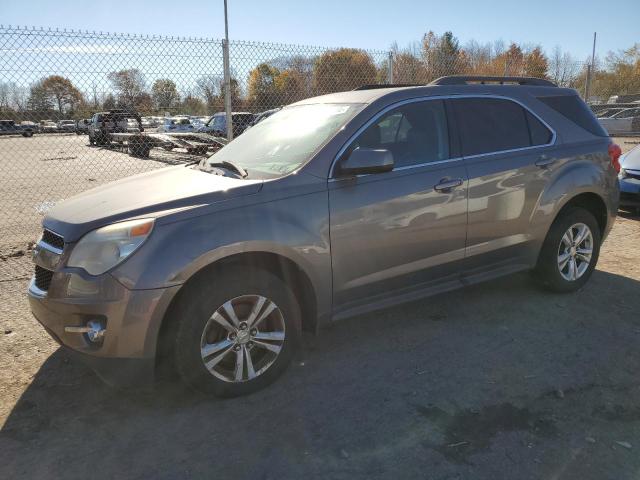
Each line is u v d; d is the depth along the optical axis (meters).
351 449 2.68
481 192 3.95
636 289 4.85
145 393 3.23
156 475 2.52
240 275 3.03
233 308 3.04
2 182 13.31
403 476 2.47
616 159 4.82
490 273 4.22
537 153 4.29
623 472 2.47
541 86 4.66
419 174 3.68
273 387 3.28
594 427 2.82
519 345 3.79
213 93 8.44
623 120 25.69
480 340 3.88
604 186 4.67
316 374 3.44
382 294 3.67
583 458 2.57
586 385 3.24
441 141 3.88
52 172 14.88
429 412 2.98
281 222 3.12
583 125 4.67
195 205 2.97
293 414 3.00
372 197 3.45
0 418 3.00
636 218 7.89
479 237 4.02
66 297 2.86
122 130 16.56
